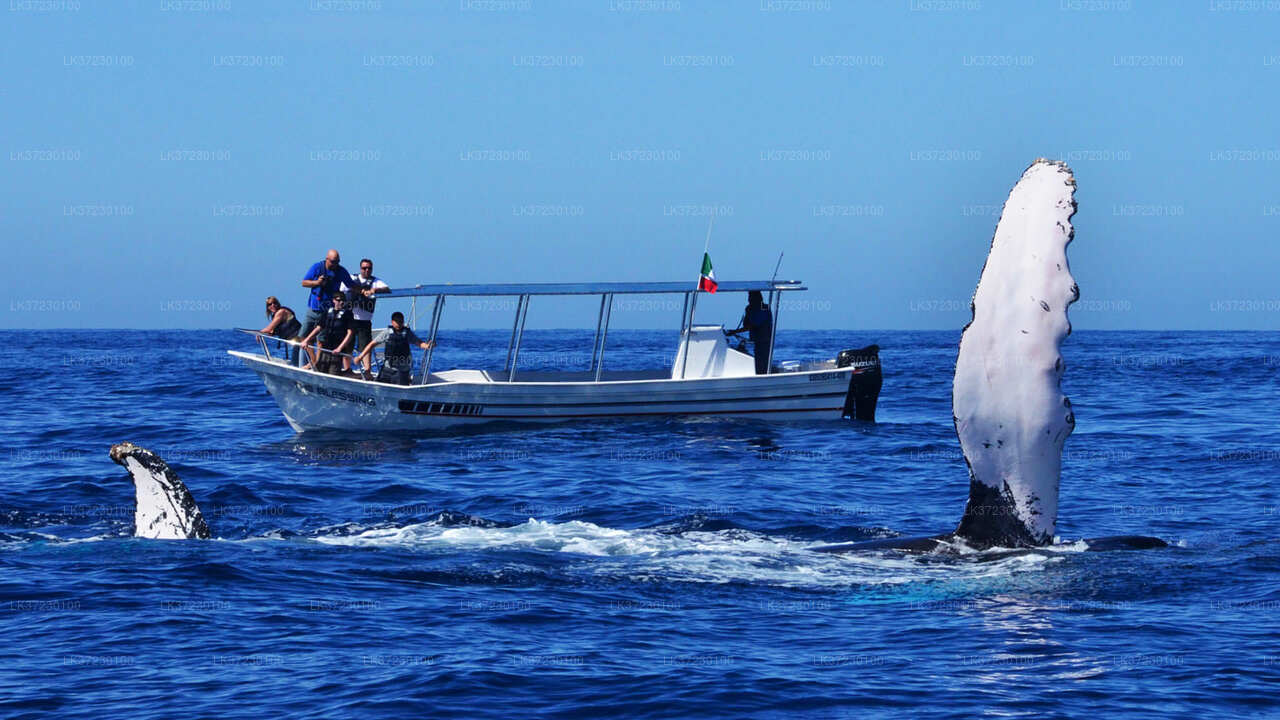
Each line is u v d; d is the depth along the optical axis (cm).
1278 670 1647
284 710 1526
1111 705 1528
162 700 1562
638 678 1638
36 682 1630
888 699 1557
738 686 1606
